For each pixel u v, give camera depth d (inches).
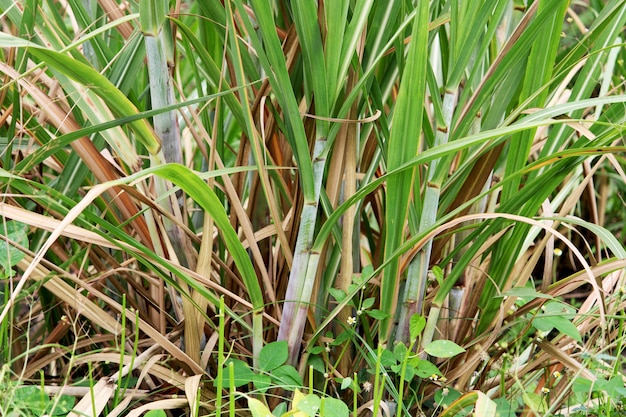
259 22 46.3
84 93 50.0
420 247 50.8
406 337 53.7
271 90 51.7
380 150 53.7
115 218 54.4
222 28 52.4
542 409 55.3
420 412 53.7
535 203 51.7
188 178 44.9
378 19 50.1
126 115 48.2
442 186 52.8
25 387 50.4
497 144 51.5
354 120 48.6
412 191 52.4
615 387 51.3
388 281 51.6
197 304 52.6
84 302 52.2
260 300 51.4
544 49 50.8
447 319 55.3
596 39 54.2
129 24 54.9
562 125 54.0
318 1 49.5
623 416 54.3
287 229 55.2
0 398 49.0
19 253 49.9
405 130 47.6
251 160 54.6
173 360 54.8
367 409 54.6
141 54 52.8
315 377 55.3
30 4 50.5
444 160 49.8
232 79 54.1
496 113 52.2
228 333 55.2
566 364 52.9
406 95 46.9
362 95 51.4
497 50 55.0
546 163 48.9
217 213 46.9
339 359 53.4
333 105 49.1
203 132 55.4
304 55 49.1
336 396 55.5
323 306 54.6
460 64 49.1
